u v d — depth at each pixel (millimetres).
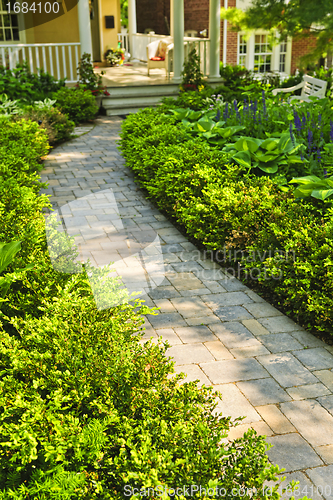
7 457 1950
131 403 2135
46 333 2355
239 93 11734
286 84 14648
